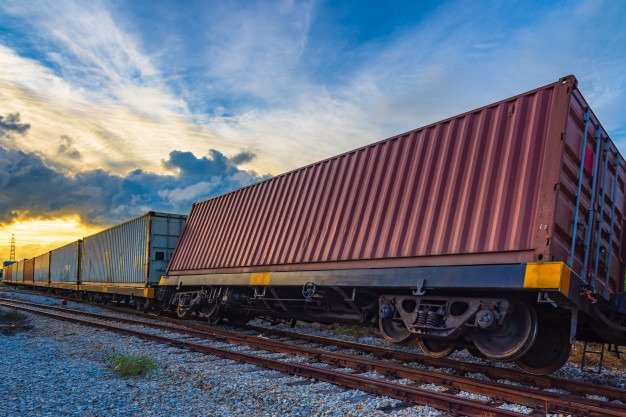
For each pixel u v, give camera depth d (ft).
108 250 83.76
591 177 25.05
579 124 24.00
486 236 24.00
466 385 22.57
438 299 26.00
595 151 25.48
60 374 26.04
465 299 24.89
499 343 24.36
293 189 40.37
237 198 48.91
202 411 19.58
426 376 24.40
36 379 24.73
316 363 30.27
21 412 19.04
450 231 25.84
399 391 21.21
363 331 48.55
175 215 69.10
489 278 23.16
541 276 21.09
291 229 38.17
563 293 20.53
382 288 29.25
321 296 34.22
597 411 18.28
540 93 24.29
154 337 38.58
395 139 32.07
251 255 41.88
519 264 22.26
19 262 170.60
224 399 21.63
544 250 21.39
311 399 20.93
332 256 32.71
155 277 66.23
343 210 33.81
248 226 44.50
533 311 23.62
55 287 115.96
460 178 26.61
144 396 21.75
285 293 40.04
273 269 38.55
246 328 51.31
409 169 30.01
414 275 26.58
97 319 56.70
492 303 23.79
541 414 19.12
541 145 23.34
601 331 26.32
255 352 34.53
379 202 31.07
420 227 27.58
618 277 28.30
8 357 31.17
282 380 24.68
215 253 48.47
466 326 24.88
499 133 25.50
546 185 22.29
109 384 23.85
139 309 71.00
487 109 26.76
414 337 27.99
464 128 27.53
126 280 73.56
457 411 19.08
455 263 25.05
